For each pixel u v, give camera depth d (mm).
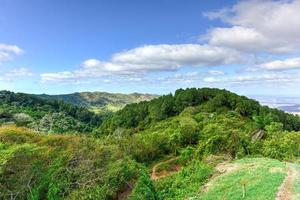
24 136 38688
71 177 34875
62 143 38781
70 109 196375
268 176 37219
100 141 45656
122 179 37562
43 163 34719
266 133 85750
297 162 60062
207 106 145000
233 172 43875
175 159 76625
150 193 37906
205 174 45188
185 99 154875
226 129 86625
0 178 32156
